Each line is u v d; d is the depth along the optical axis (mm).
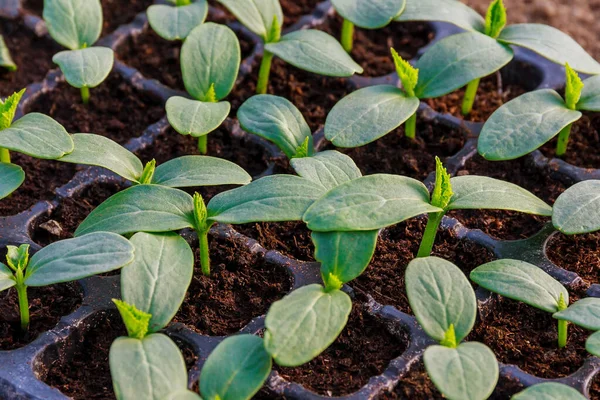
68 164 583
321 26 653
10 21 649
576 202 524
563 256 548
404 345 519
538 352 516
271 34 596
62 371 514
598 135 599
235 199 520
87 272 493
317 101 615
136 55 640
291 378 507
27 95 608
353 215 508
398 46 648
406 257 546
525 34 590
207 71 578
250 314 526
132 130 601
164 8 606
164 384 476
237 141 592
